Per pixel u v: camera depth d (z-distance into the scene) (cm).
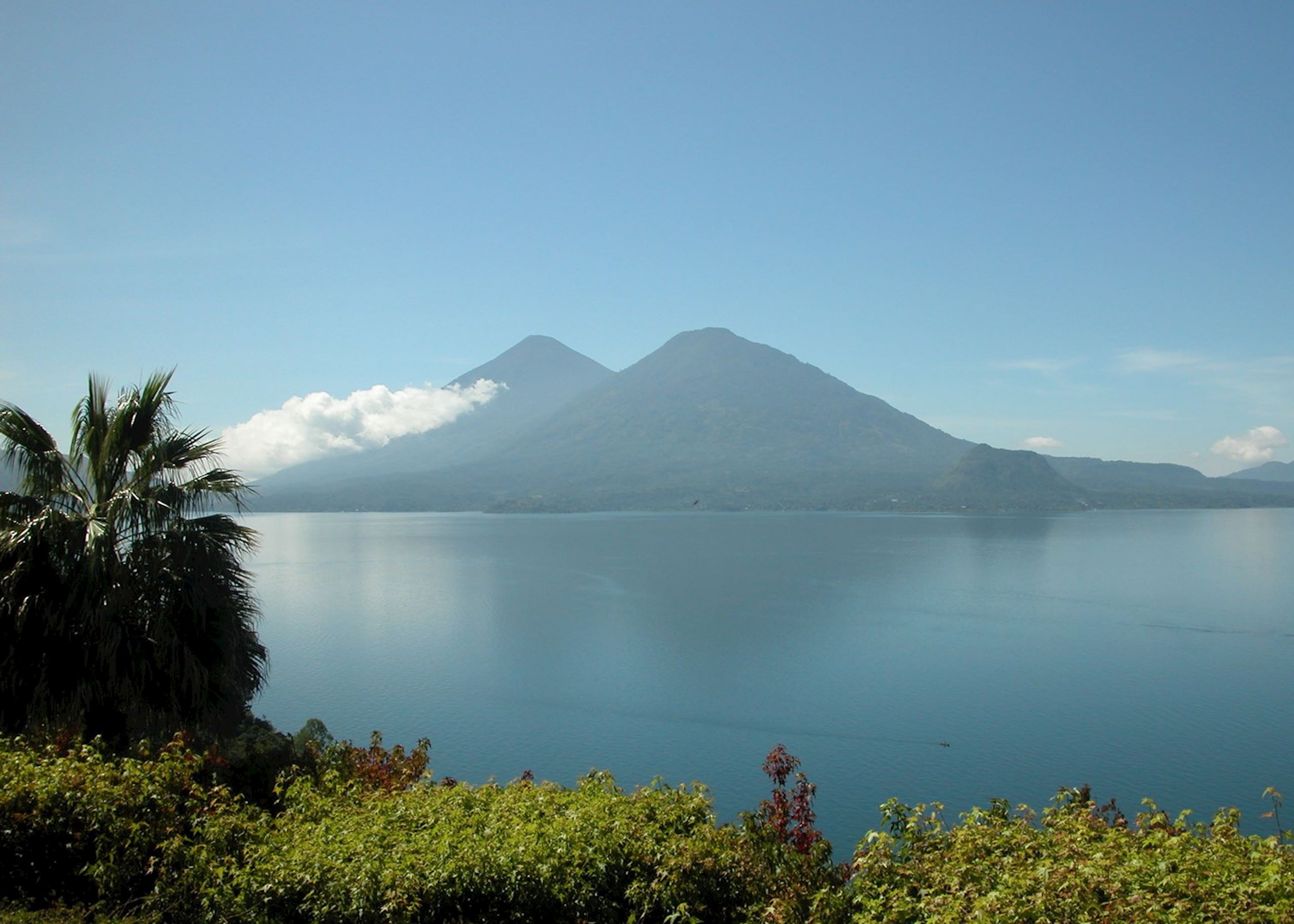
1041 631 9250
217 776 1146
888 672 7256
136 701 1473
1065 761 4828
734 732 5512
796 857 823
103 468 1569
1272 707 6012
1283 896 606
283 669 7369
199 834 909
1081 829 766
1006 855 736
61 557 1422
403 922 732
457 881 753
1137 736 5306
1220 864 668
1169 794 4297
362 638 8894
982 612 10669
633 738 5397
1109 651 8138
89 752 1080
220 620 1543
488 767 4809
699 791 959
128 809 944
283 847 835
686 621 10056
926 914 652
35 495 1537
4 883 956
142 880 930
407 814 898
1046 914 610
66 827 955
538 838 801
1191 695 6384
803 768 4747
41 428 1545
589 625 9738
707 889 778
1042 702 6197
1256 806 4069
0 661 1370
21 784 977
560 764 4856
